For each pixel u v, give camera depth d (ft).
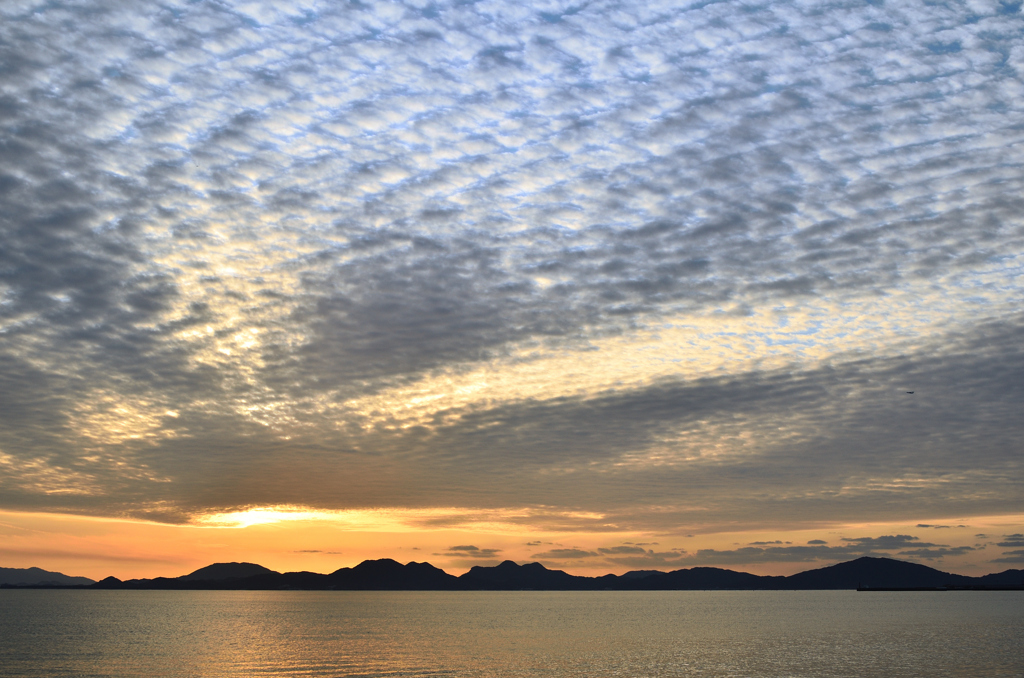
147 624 541.34
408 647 355.97
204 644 374.02
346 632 455.22
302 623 555.69
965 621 536.01
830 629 460.14
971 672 256.73
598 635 425.28
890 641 371.56
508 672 262.88
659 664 283.79
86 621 580.30
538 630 468.75
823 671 261.24
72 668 279.90
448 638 407.44
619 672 262.47
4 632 456.86
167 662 296.92
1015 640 373.61
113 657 315.17
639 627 494.59
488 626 510.17
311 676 255.09
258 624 544.21
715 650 333.21
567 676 253.24
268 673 263.29
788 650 331.57
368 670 270.67
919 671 259.80
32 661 302.45
